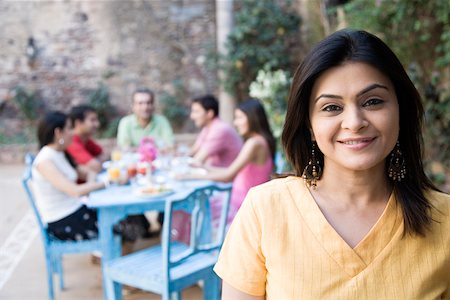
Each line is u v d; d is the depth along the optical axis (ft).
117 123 26.63
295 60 24.82
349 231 3.30
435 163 12.07
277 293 3.30
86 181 11.75
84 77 27.07
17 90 26.43
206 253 8.59
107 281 8.45
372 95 3.10
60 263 10.43
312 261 3.22
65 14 26.61
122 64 27.02
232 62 23.77
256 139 9.90
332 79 3.12
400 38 12.42
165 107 26.86
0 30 26.50
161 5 26.68
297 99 3.34
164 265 7.47
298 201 3.38
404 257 3.18
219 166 11.95
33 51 26.63
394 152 3.46
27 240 13.85
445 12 11.24
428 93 12.15
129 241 11.14
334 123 3.16
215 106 12.33
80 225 9.77
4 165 24.62
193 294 10.11
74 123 12.06
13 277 11.22
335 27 19.19
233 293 3.53
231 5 23.98
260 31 23.95
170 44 26.91
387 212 3.27
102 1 26.53
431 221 3.24
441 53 12.09
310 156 3.54
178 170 11.45
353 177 3.31
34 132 26.66
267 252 3.34
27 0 26.40
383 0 12.26
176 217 10.64
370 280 3.14
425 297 3.14
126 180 10.42
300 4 24.22
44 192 9.68
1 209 17.06
